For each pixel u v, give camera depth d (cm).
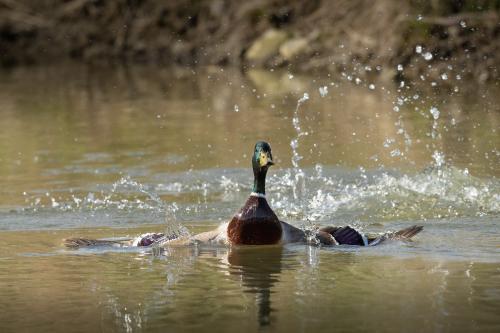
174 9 3659
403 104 2272
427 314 759
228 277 895
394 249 1005
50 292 858
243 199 1349
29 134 2005
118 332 738
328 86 2694
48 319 777
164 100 2538
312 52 3106
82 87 2889
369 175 1484
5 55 3853
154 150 1783
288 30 3291
